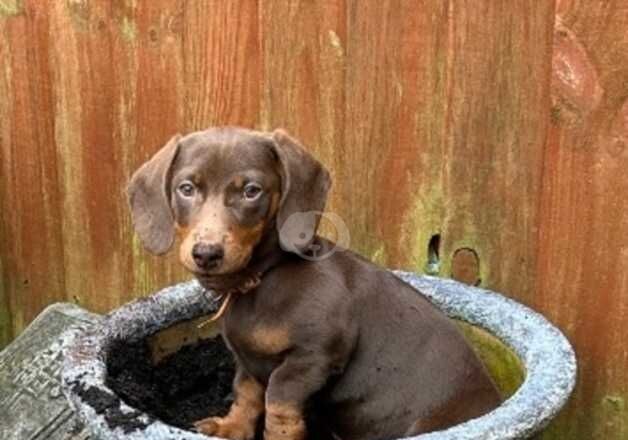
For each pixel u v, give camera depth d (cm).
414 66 100
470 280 104
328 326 82
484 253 102
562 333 92
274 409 82
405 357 85
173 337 94
